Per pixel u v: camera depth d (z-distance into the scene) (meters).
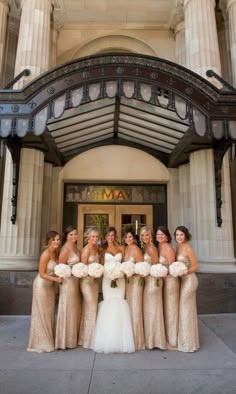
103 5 9.96
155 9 10.12
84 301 4.64
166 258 4.71
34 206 7.32
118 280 4.57
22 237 7.02
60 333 4.44
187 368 3.81
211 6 8.23
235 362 4.01
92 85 5.64
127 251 4.85
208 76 7.21
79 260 4.77
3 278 6.54
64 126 7.38
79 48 10.72
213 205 7.23
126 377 3.56
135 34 10.80
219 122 5.67
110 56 5.64
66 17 10.45
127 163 9.48
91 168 9.40
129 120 7.97
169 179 9.47
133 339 4.40
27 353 4.28
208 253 7.09
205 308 6.58
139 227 9.56
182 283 4.61
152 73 5.68
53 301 4.57
